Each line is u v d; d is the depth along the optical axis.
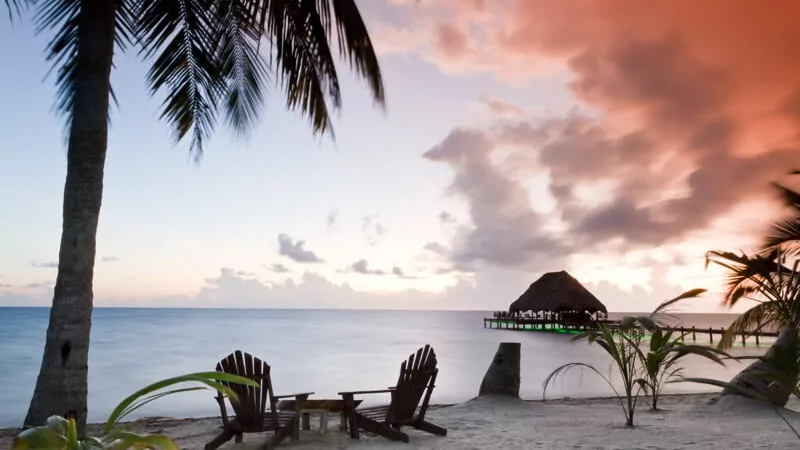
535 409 9.49
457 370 24.86
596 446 6.37
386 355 33.47
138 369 25.62
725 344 10.06
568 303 49.41
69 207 5.63
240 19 7.46
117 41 7.16
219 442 6.20
